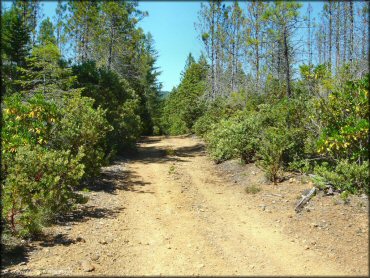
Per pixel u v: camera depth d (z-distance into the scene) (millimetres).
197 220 8047
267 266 5547
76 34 23531
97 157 10914
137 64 33812
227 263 5738
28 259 5844
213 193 10617
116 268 5617
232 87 26141
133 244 6648
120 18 22984
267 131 11656
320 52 23250
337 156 9477
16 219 7332
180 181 12375
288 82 13453
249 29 19031
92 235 7023
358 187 8242
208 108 26938
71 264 5691
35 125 9633
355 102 8945
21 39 17781
